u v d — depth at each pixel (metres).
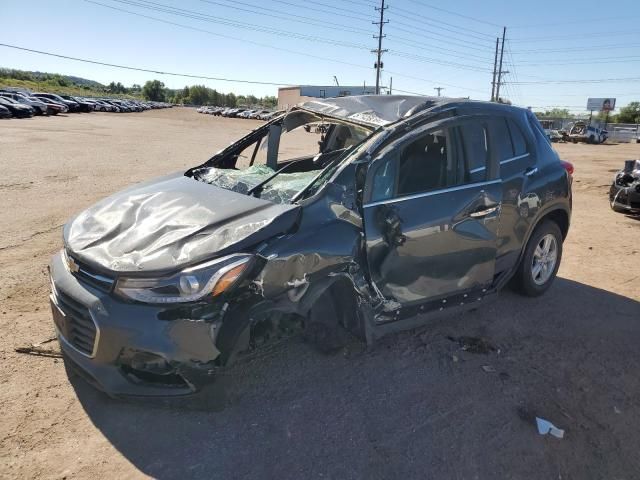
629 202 8.70
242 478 2.51
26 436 2.70
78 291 2.79
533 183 4.37
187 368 2.66
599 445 2.90
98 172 11.98
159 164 14.23
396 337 4.02
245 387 3.24
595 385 3.50
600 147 35.78
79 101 55.09
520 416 3.12
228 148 4.71
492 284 4.21
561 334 4.22
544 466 2.71
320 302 3.28
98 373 2.73
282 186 3.61
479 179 3.92
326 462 2.64
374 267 3.31
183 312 2.64
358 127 3.70
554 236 4.90
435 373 3.53
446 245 3.66
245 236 2.84
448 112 3.83
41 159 14.05
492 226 3.97
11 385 3.11
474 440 2.88
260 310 2.81
